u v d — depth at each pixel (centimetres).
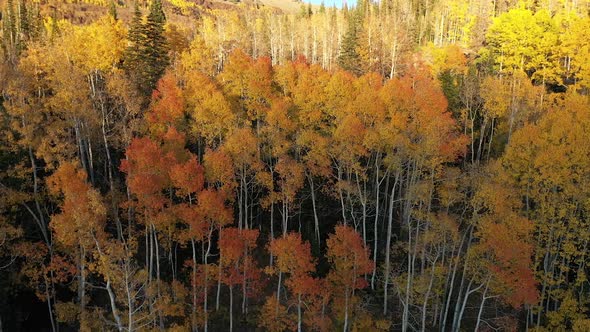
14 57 5488
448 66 5772
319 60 8088
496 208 3200
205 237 4025
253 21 9762
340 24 8656
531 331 3344
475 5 8056
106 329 3056
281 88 4903
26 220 3578
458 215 4072
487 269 3300
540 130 3778
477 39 6625
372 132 3909
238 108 4588
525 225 3106
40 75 4500
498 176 3512
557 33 5638
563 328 3272
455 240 3438
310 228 4344
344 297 3506
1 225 3080
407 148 3950
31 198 3244
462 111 4784
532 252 3347
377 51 6581
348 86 4369
